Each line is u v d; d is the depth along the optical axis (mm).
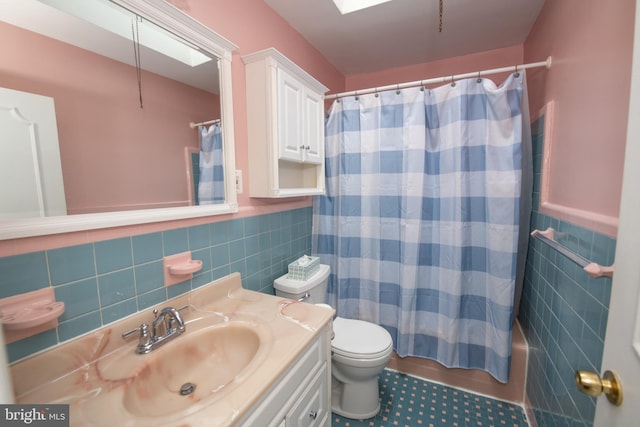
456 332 1693
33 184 708
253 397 652
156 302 991
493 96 1484
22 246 676
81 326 791
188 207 1107
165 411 768
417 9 1603
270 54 1269
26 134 694
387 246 1856
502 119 1479
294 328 971
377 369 1446
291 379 844
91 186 826
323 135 1758
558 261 1175
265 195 1368
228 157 1258
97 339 809
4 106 657
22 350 678
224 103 1227
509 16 1672
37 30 710
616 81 785
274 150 1326
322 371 1067
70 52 774
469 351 1714
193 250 1128
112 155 877
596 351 816
